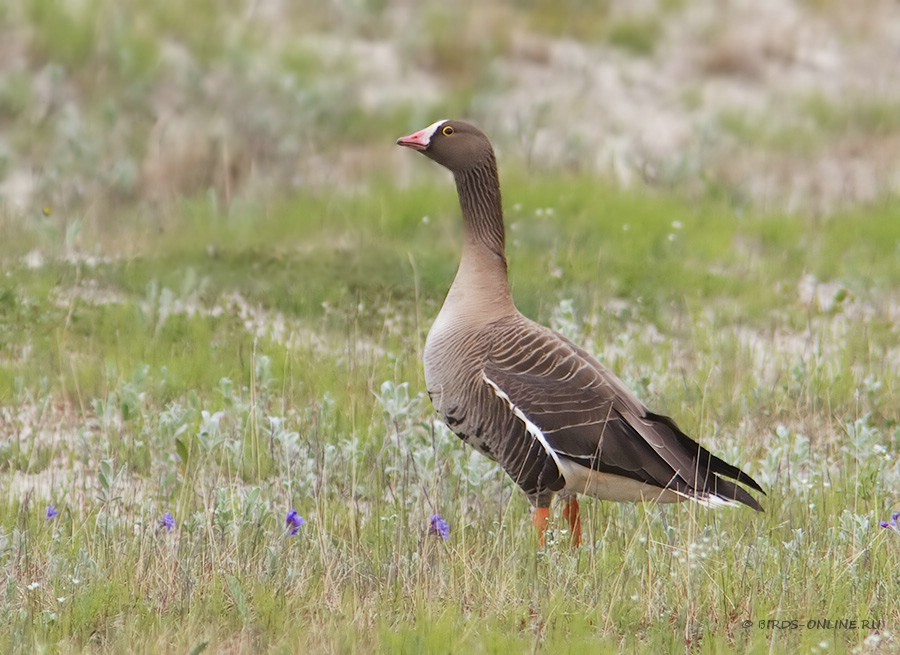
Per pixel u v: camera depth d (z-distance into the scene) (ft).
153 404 52.60
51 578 35.86
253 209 81.10
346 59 109.09
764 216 86.58
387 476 45.11
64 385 53.83
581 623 33.99
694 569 35.83
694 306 68.59
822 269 76.28
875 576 36.50
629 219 82.17
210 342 59.88
